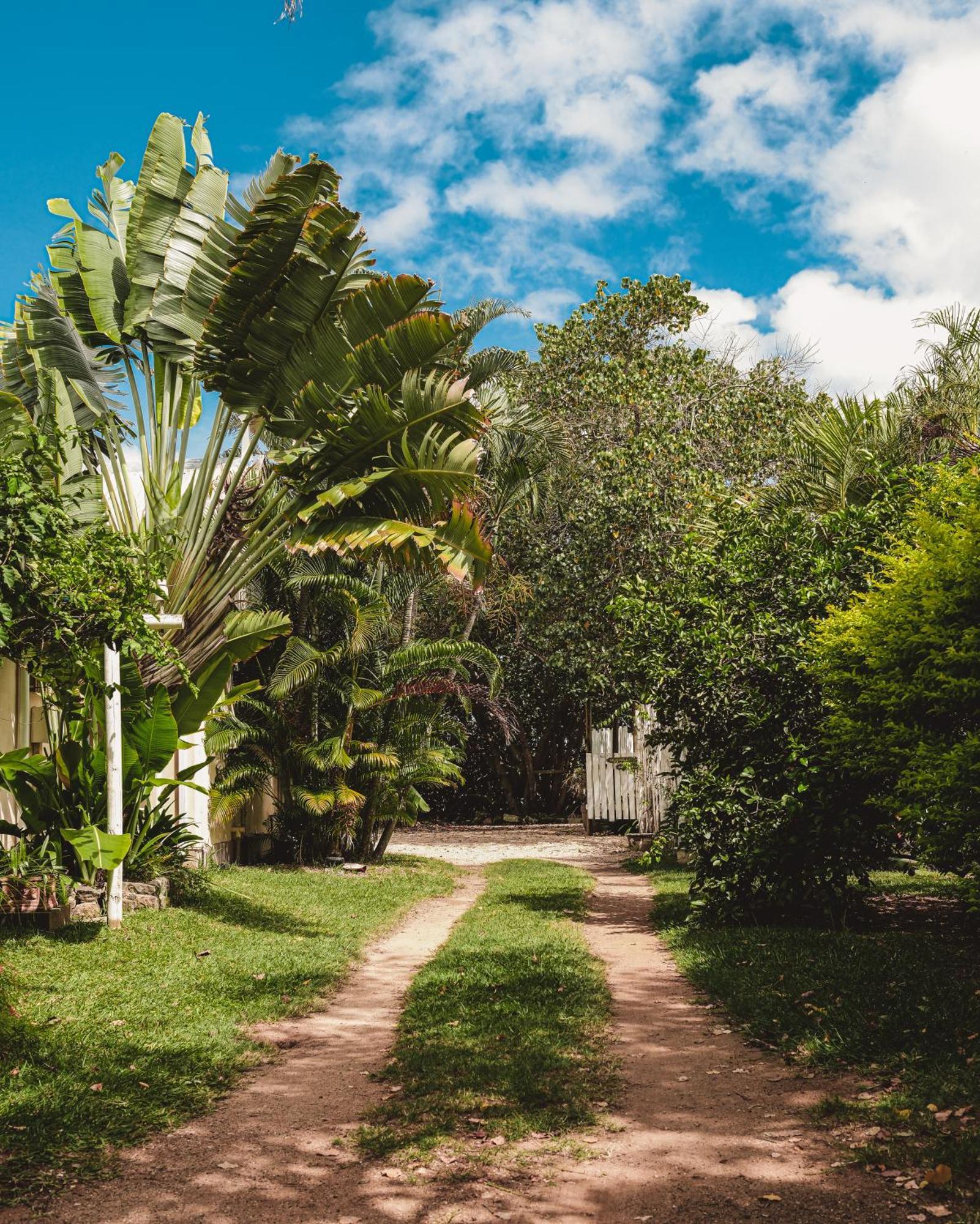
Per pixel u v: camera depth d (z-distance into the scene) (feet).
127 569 23.65
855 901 31.96
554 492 80.94
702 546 37.22
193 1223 13.08
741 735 32.42
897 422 49.34
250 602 50.67
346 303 34.65
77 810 31.89
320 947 30.78
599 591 77.10
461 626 82.02
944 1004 20.75
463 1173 14.48
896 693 26.27
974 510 25.31
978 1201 12.42
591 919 37.45
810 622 32.22
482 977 26.61
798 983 23.72
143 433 37.81
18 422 30.14
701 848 32.89
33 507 20.68
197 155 37.55
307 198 33.63
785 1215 12.67
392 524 33.55
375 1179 14.40
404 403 33.99
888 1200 12.78
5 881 27.94
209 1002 23.59
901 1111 15.24
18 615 21.44
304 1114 17.16
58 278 37.68
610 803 79.15
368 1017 23.90
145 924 30.35
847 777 30.37
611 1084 18.08
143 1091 17.76
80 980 24.06
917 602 25.91
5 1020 19.81
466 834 83.71
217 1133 16.25
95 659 27.66
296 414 35.63
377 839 67.56
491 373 55.31
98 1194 13.92
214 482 44.01
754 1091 17.42
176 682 35.68
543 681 92.43
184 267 36.58
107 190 40.50
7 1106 16.33
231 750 49.37
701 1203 13.23
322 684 51.37
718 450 76.74
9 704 33.35
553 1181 14.16
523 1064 18.93
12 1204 13.47
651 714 64.18
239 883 41.06
